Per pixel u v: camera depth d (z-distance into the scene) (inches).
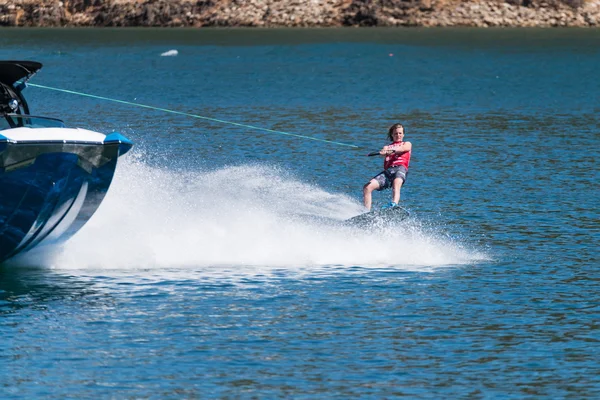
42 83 7367.1
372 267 2279.8
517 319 1926.7
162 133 4630.9
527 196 3164.4
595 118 5418.3
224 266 2263.8
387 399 1549.0
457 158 3937.0
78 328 1859.0
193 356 1721.2
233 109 5831.7
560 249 2485.2
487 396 1563.7
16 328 1857.8
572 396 1567.4
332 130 4847.4
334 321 1905.8
